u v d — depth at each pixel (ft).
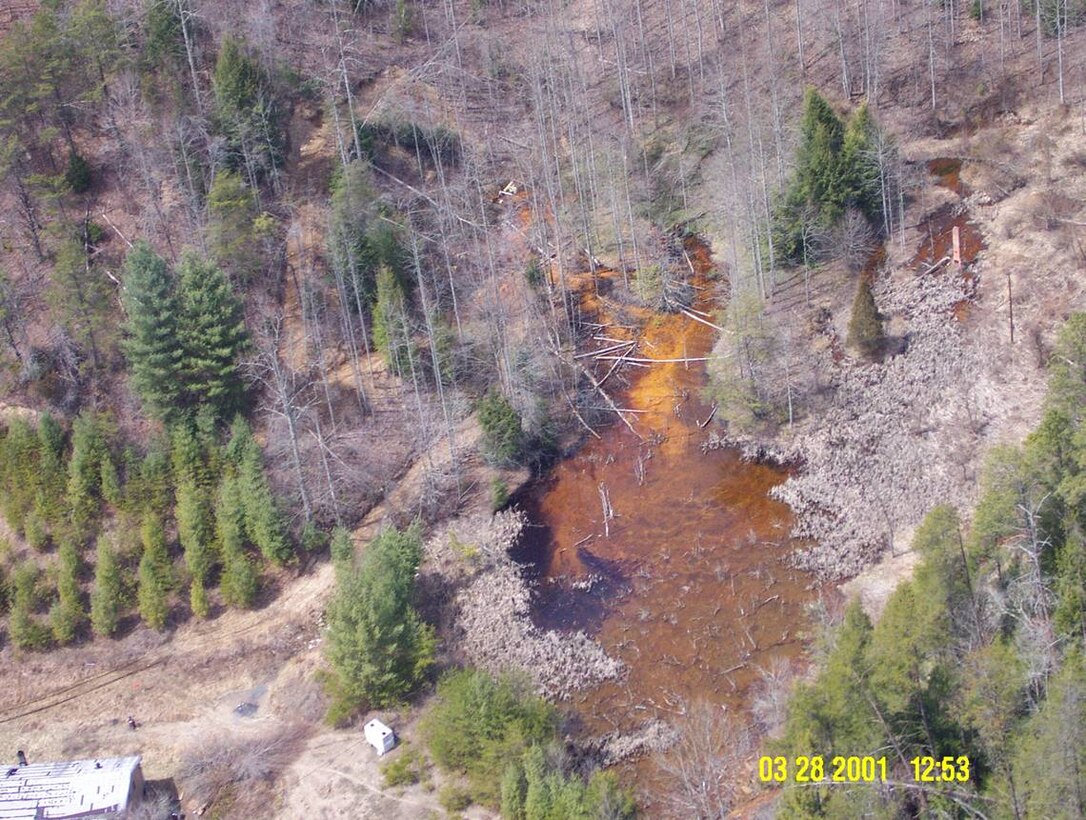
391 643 189.06
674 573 212.43
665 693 188.14
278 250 265.95
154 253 235.40
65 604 212.84
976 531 158.92
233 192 253.65
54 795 171.53
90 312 239.91
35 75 272.92
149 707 201.46
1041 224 247.70
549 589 213.46
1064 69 275.39
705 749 169.27
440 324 253.24
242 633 212.23
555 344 263.08
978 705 134.51
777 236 261.85
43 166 274.16
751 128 266.98
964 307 243.19
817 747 133.90
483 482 236.22
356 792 177.37
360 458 238.07
